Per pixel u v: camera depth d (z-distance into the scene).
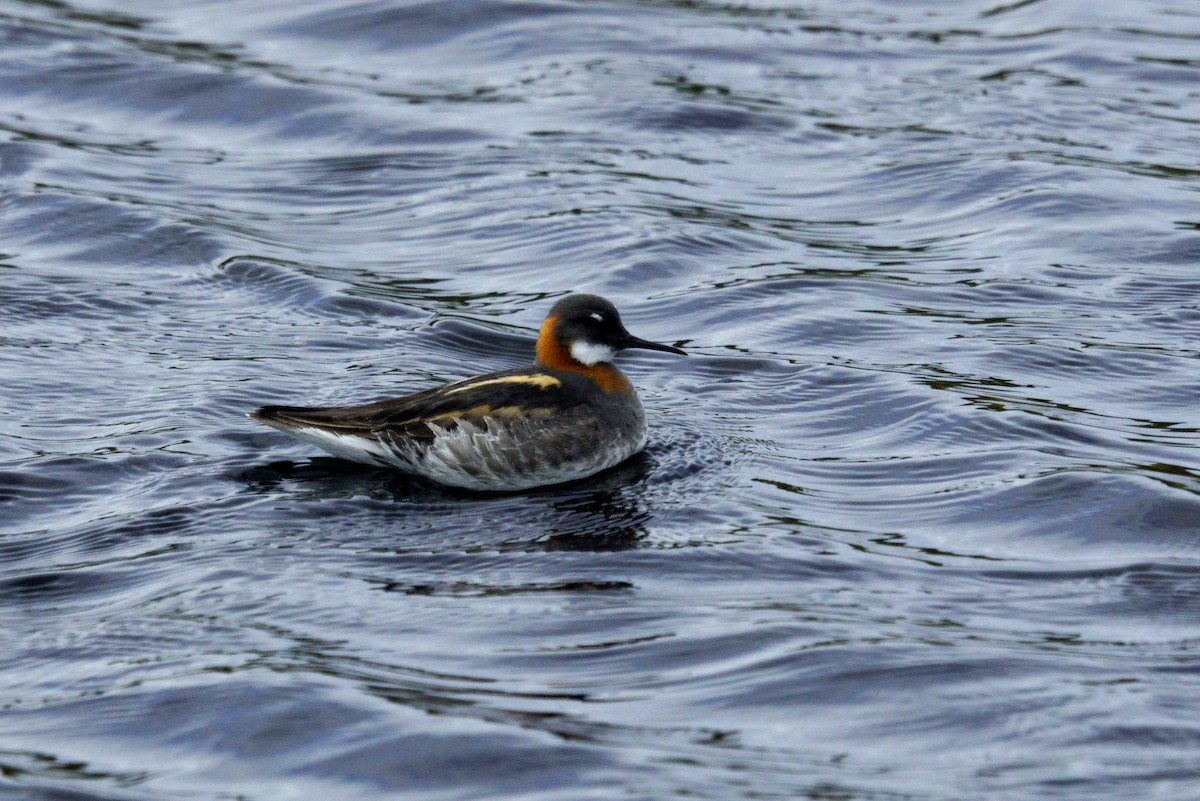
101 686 9.52
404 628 10.29
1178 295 17.38
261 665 9.67
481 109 23.92
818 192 20.97
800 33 27.22
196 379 15.15
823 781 8.38
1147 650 10.05
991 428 13.96
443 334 16.58
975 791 8.33
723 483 13.02
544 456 13.02
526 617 10.45
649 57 25.95
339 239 19.58
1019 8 28.61
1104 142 22.06
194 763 8.65
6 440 13.52
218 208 20.44
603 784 8.31
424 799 8.25
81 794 8.29
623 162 21.86
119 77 24.83
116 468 13.05
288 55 26.27
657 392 15.23
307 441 13.50
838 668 9.66
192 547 11.69
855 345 16.33
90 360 15.58
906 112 23.53
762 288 17.77
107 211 19.73
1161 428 14.05
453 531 12.07
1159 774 8.53
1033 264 18.33
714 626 10.25
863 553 11.57
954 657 9.79
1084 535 11.88
